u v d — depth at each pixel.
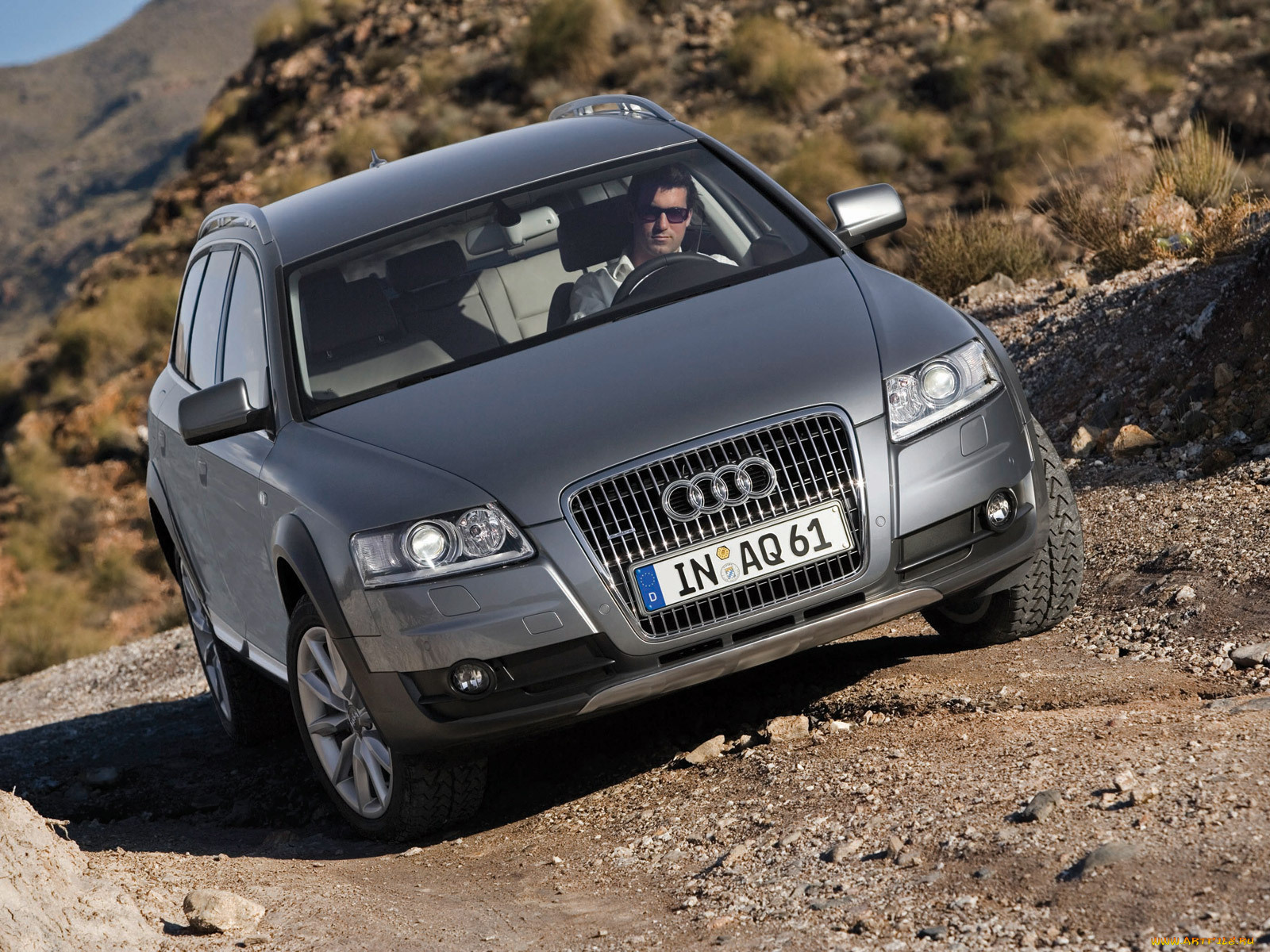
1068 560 10.78
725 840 8.55
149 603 48.59
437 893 8.70
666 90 68.19
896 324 10.16
